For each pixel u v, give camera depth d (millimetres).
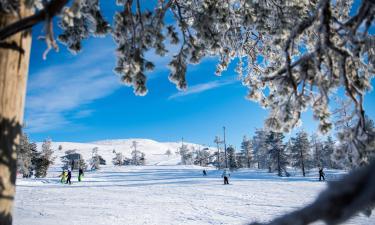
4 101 2646
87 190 25875
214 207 17391
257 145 113625
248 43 6207
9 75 2689
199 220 13570
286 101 3465
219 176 49344
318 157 77812
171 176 50344
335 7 4910
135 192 24984
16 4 2652
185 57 4715
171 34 4613
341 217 445
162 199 20766
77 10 2480
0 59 2674
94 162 92062
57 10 2359
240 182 35281
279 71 3430
